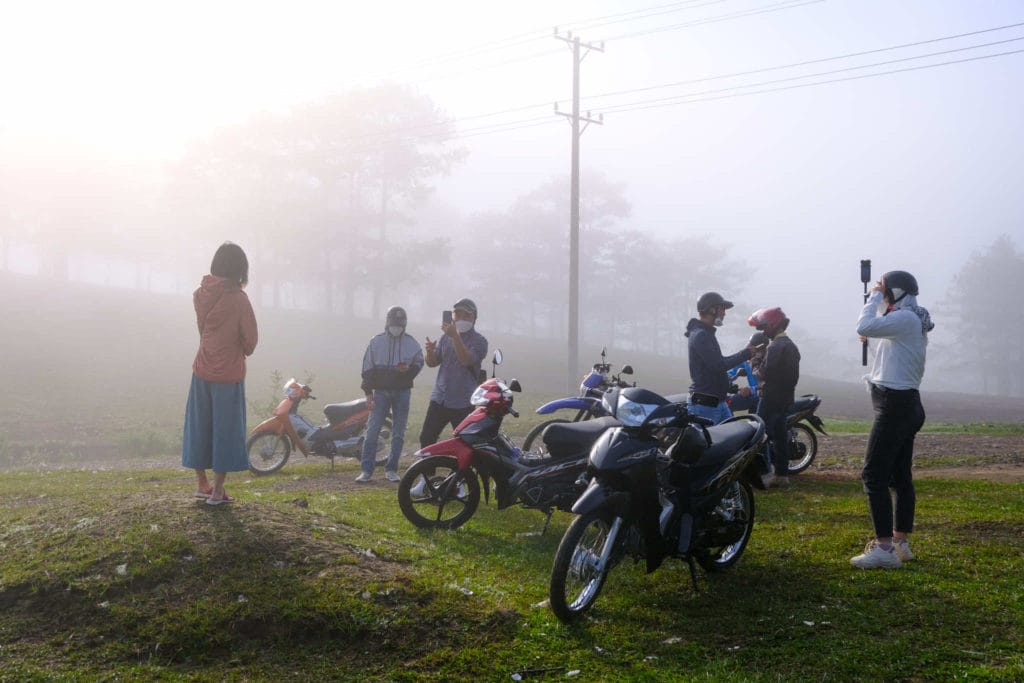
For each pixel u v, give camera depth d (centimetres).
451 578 552
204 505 617
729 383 784
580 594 508
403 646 464
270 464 1184
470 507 732
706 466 558
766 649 448
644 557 536
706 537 557
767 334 932
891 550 568
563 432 699
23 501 821
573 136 2972
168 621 477
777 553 625
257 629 478
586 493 502
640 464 511
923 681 400
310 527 615
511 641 468
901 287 575
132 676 429
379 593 511
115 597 499
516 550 648
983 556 587
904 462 587
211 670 441
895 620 474
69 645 460
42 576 513
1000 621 465
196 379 621
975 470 1064
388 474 1022
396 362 1014
